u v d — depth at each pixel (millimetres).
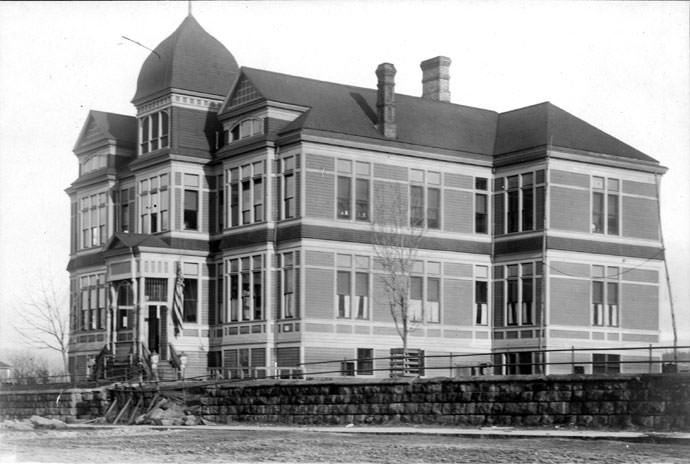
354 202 52312
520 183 55656
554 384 35406
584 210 55125
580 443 30578
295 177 51312
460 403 37875
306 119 51938
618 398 33781
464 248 55594
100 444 35312
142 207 57500
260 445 33219
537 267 54188
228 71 58312
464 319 55250
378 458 28969
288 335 50812
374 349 52000
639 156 56781
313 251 50812
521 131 57469
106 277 57219
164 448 33375
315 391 42125
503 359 55469
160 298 54625
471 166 56312
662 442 30266
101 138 62000
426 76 62281
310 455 30125
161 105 57188
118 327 57500
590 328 54688
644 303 56406
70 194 64625
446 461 27844
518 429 35000
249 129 54312
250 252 52906
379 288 52531
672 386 32594
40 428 45656
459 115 59094
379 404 40156
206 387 46312
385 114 54344
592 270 55062
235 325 53531
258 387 44250
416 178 54469
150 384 48938
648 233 56875
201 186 56219
